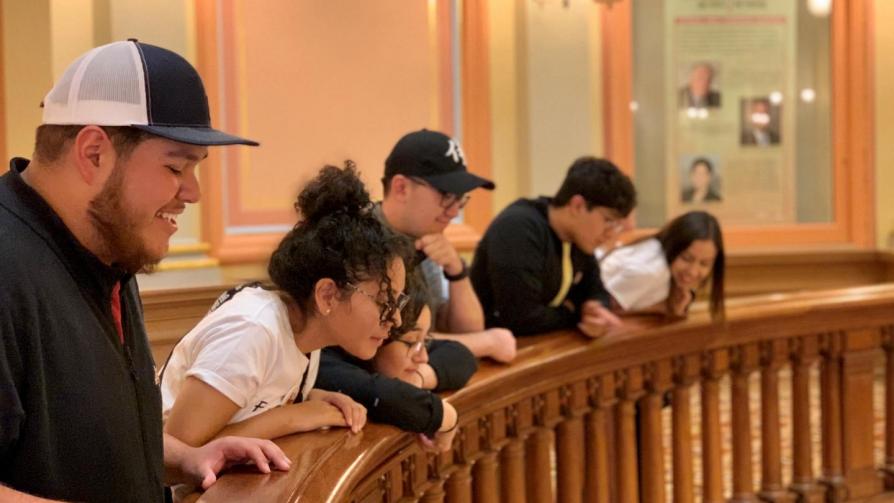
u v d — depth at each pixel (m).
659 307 3.26
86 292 1.32
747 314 3.45
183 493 1.63
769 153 6.38
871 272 6.42
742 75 6.32
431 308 2.38
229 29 4.61
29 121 3.87
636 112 6.18
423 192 2.47
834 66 6.39
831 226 6.43
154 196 1.33
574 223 2.92
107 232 1.32
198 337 1.76
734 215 6.38
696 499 3.93
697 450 4.59
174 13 4.38
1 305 1.19
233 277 4.54
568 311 3.04
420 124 5.20
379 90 5.05
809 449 3.78
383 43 5.05
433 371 2.24
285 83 4.76
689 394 3.42
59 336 1.25
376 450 1.80
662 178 6.25
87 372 1.28
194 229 4.48
